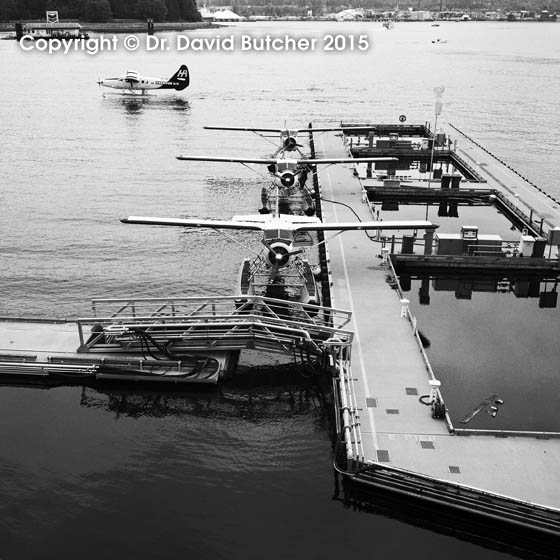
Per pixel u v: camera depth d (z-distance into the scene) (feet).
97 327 99.35
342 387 81.05
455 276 135.74
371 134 237.66
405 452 72.59
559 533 64.08
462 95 415.64
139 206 180.75
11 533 67.15
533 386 94.38
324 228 120.88
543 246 135.33
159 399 91.25
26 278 130.31
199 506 70.69
